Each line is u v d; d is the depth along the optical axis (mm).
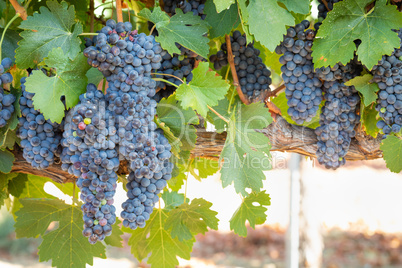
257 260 4676
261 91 1223
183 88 1058
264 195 1232
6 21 1221
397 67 1110
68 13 1065
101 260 4461
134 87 1021
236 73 1218
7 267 4555
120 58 1017
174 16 1109
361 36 1098
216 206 5602
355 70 1148
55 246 1192
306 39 1118
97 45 1014
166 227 1236
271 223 5520
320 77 1135
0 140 1067
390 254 4711
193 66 1175
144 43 1024
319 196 6141
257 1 1084
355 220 5543
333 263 4559
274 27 1083
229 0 1062
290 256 2785
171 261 1296
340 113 1155
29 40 1054
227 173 1118
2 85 1046
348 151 1230
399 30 1116
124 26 1024
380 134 1224
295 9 1095
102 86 1185
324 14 1138
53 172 1159
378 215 5660
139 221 1040
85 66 1049
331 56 1099
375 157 1238
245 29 1080
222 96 1069
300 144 1229
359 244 4984
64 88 1036
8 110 1046
